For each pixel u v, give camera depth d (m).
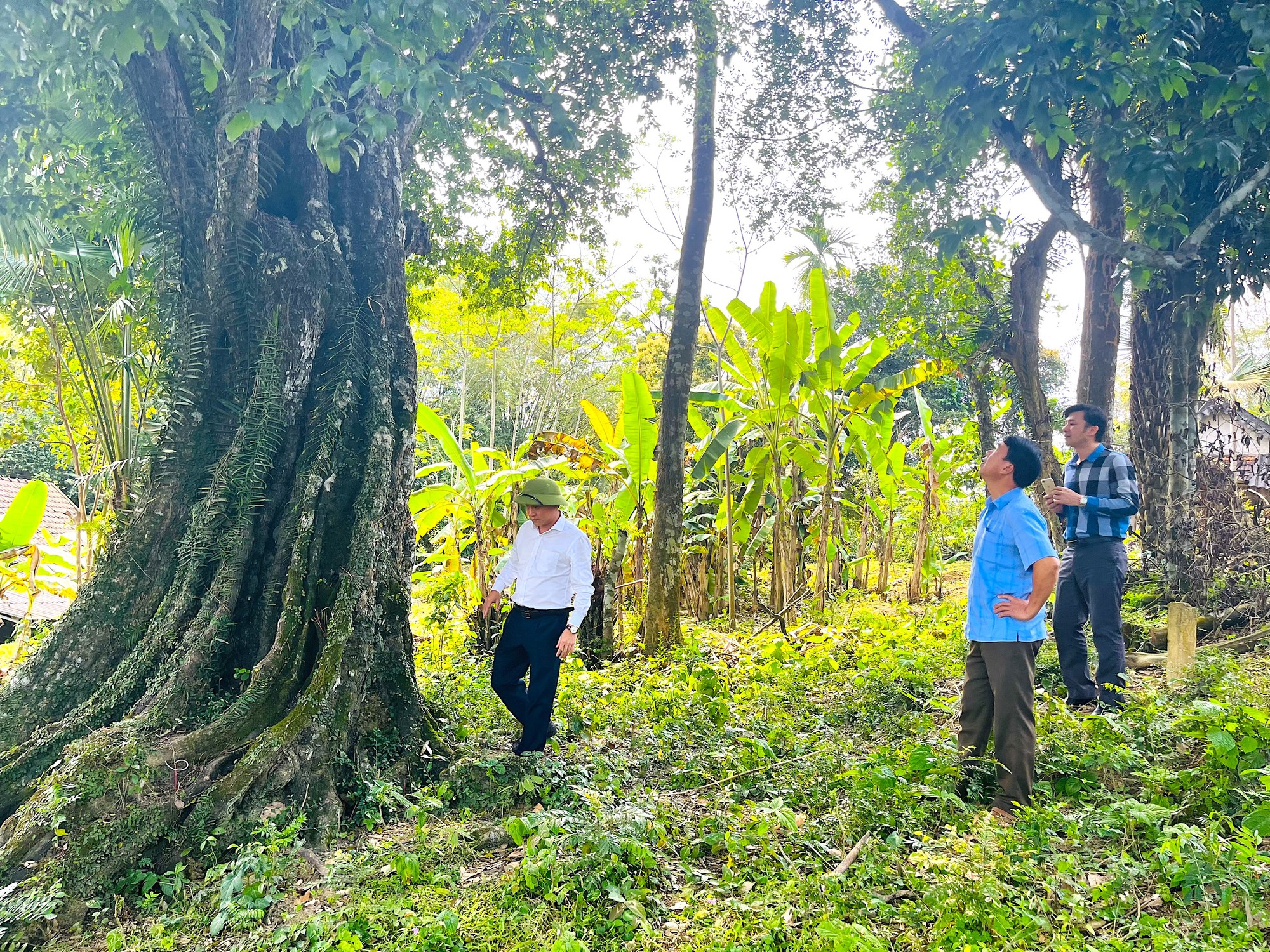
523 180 9.42
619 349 19.98
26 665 4.20
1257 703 4.19
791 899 2.81
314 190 4.80
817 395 9.15
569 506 8.59
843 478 11.27
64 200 5.62
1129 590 7.75
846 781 3.81
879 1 8.31
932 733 4.55
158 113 4.61
